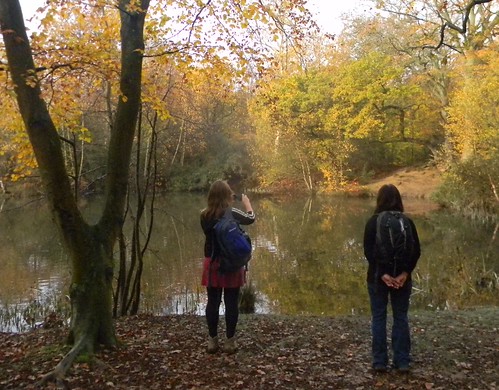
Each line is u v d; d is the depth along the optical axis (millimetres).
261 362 5020
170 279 12094
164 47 6504
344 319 7340
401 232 4562
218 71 7027
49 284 12070
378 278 4684
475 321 7031
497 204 22094
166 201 34594
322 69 36125
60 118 6934
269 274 12977
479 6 21312
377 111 35188
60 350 4949
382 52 34250
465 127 23797
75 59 5855
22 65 4645
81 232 4969
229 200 5086
